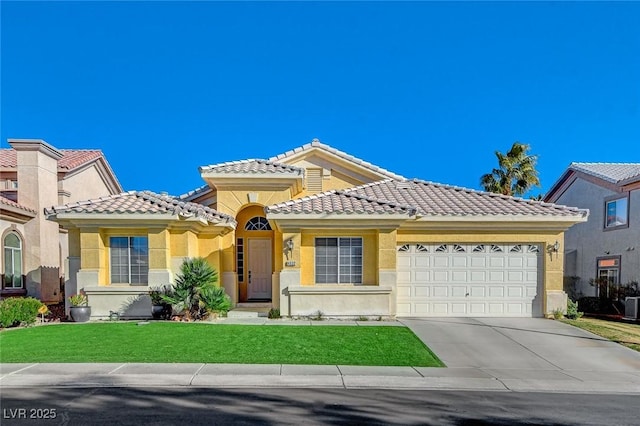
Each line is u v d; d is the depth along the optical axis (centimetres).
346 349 1030
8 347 1024
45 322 1399
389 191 1764
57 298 2098
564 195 2450
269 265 1862
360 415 645
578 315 1495
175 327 1257
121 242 1473
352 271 1473
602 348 1088
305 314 1430
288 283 1439
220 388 762
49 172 2086
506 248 1530
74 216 1398
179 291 1378
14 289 1864
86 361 909
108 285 1450
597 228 2130
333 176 2028
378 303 1434
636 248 1870
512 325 1355
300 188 1922
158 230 1445
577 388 796
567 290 2234
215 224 1606
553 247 1520
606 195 2073
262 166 1792
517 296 1521
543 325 1361
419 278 1514
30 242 1966
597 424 625
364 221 1437
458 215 1489
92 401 693
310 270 1463
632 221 1900
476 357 995
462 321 1419
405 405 692
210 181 1762
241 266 1850
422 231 1520
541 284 1523
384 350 1026
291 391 752
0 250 1806
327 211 1412
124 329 1230
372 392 754
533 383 820
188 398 711
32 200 1981
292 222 1438
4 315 1220
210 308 1408
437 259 1521
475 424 619
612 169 2256
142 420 617
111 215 1409
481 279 1522
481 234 1527
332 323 1352
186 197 1912
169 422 611
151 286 1430
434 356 990
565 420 638
